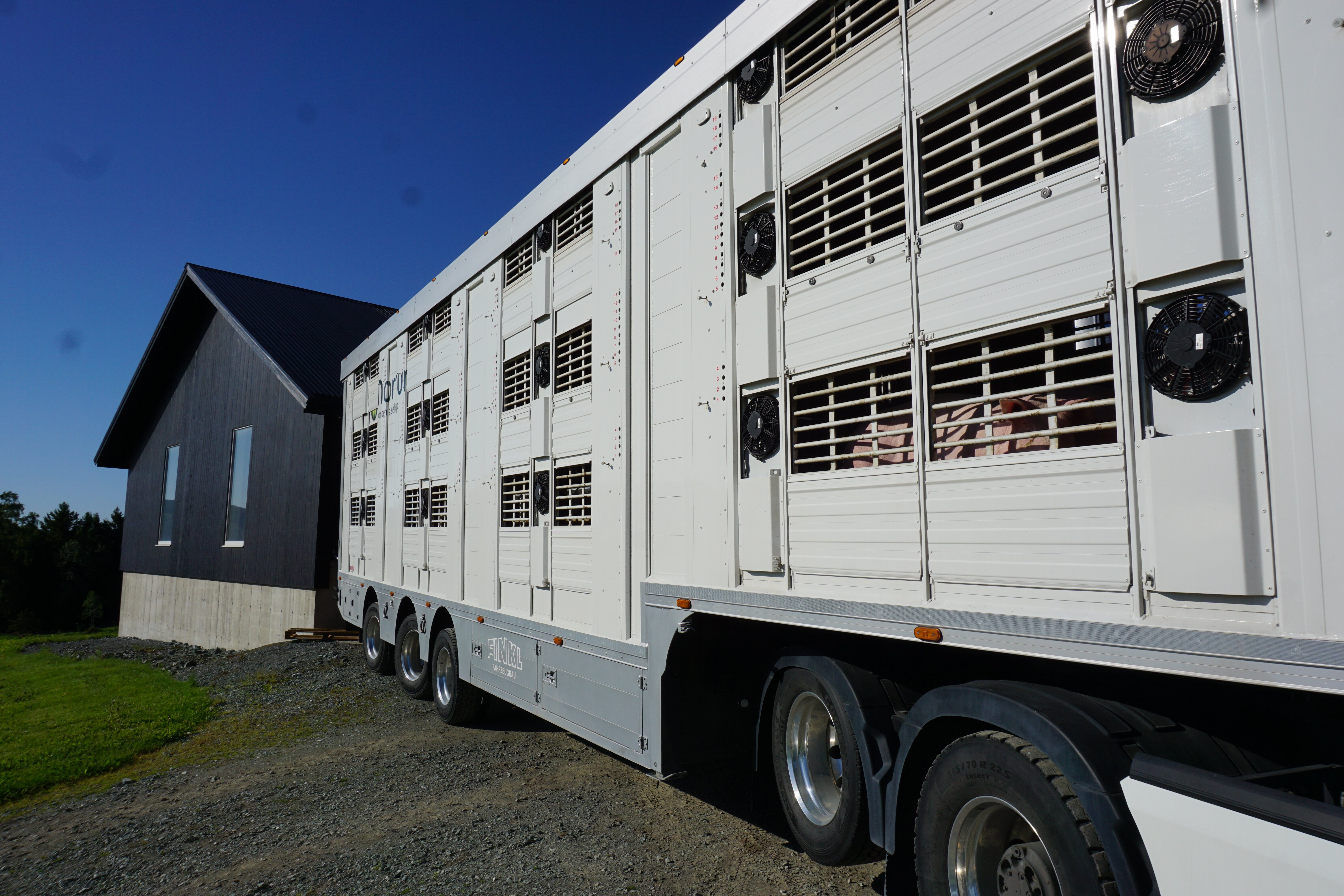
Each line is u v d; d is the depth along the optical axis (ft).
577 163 17.07
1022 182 7.89
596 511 15.43
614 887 11.87
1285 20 5.97
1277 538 5.72
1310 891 5.28
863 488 9.34
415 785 17.80
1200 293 6.35
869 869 12.21
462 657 22.04
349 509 35.91
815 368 10.24
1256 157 6.04
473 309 22.93
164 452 79.30
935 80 8.85
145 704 32.55
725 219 12.16
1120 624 6.58
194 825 16.30
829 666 10.23
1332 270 5.58
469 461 22.49
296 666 37.73
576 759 19.25
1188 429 6.34
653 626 13.17
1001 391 8.02
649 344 14.10
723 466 11.84
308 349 60.95
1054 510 7.22
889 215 9.39
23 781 20.95
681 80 13.41
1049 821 7.11
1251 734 7.34
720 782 17.03
